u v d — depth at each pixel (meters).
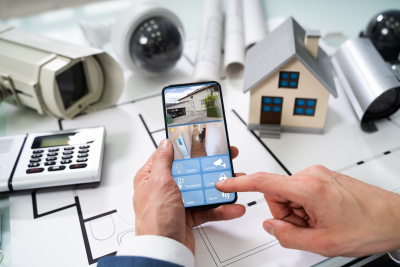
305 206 0.41
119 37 0.77
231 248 0.48
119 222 0.53
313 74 0.59
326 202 0.40
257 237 0.50
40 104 0.68
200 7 1.17
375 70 0.67
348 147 0.65
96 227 0.52
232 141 0.67
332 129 0.70
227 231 0.51
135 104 0.79
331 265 0.46
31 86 0.65
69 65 0.66
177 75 0.88
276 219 0.46
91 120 0.74
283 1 1.13
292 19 0.68
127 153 0.65
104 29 0.91
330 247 0.40
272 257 0.47
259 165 0.62
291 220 0.48
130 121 0.73
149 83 0.85
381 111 0.70
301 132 0.69
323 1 1.11
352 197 0.40
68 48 0.70
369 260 0.50
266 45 0.69
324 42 0.88
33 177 0.56
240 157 0.64
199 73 0.77
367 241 0.39
